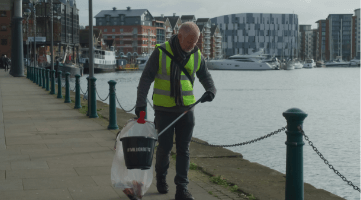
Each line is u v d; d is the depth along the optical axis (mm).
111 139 8188
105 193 4773
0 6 60531
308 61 199000
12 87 23375
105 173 5613
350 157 12875
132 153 3930
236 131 18891
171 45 4430
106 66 108250
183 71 4473
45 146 7441
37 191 4812
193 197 4688
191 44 4363
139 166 3934
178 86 4457
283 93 49375
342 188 9156
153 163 6168
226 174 5703
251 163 6434
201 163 6387
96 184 5109
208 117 24469
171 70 4434
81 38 113500
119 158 4168
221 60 137250
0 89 21906
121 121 11211
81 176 5461
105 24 154250
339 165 11602
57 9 79625
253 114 26391
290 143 3752
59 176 5449
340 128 20391
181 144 4629
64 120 10930
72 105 14859
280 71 140375
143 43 152000
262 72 128125
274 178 5527
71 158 6492
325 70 166250
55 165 6039
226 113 26797
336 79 89250
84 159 6430
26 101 16109
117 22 153375
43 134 8727
